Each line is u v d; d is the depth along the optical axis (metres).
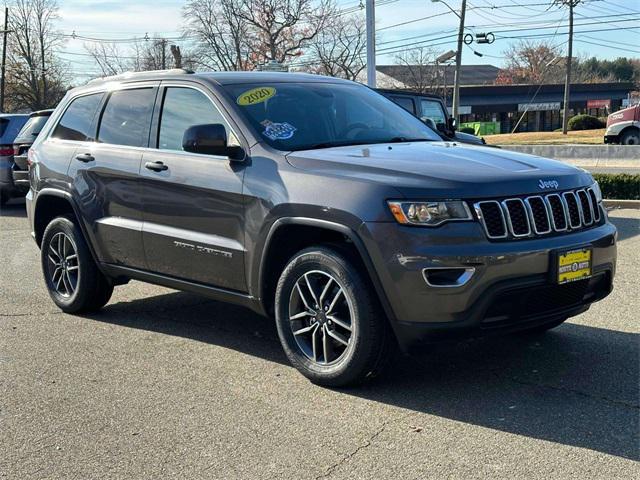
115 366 5.05
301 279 4.55
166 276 5.48
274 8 54.78
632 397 4.27
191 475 3.49
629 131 31.70
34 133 13.48
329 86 5.77
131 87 5.91
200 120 5.25
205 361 5.11
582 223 4.43
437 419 4.03
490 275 3.96
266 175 4.66
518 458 3.54
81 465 3.63
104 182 5.80
